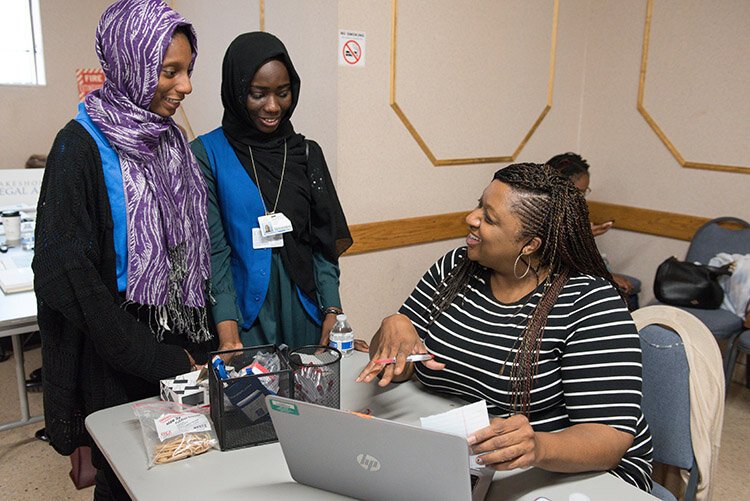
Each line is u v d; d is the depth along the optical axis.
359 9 2.76
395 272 3.24
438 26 3.05
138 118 1.38
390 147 3.04
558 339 1.26
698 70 3.32
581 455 1.10
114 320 1.31
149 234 1.40
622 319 1.24
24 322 1.92
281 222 1.73
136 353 1.33
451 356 1.36
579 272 1.34
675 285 3.06
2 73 4.17
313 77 2.89
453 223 3.38
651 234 3.64
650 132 3.57
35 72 4.25
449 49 3.12
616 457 1.15
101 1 4.26
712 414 1.43
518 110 3.53
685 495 1.47
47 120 4.24
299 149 1.84
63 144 1.32
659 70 3.47
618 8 3.59
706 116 3.32
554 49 3.58
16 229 2.65
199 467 1.15
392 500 1.02
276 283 1.78
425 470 0.95
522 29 3.40
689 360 1.43
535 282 1.35
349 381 1.51
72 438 1.47
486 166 3.47
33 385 3.02
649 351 1.47
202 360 1.61
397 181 3.11
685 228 3.46
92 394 1.42
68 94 4.27
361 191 2.99
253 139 1.77
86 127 1.35
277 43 1.67
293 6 2.91
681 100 3.41
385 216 3.12
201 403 1.33
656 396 1.46
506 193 1.28
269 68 1.65
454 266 1.50
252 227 1.74
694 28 3.30
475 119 3.34
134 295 1.40
